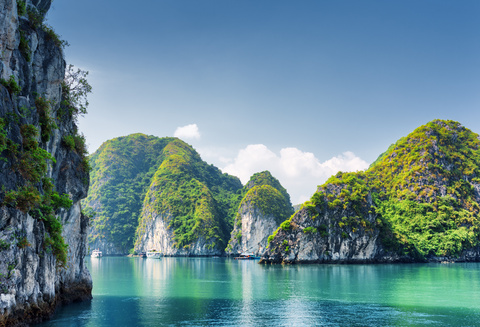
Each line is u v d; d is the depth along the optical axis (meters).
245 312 46.06
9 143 30.41
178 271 114.94
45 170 34.62
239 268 130.75
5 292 27.91
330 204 160.50
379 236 159.75
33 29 39.12
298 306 50.34
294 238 161.12
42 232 34.44
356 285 75.00
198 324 39.56
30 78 37.34
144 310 46.53
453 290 67.06
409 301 54.69
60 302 42.88
